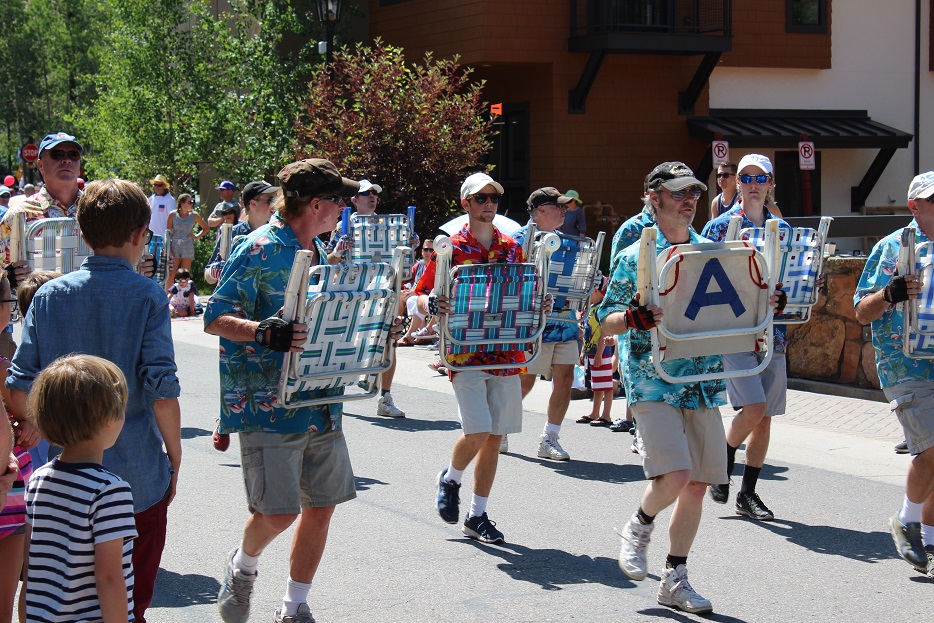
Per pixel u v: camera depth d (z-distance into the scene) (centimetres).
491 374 657
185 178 2503
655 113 2312
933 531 606
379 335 486
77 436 345
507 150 2345
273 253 467
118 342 410
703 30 2242
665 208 546
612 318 523
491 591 569
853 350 1149
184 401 1117
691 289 522
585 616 534
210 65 2470
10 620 430
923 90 2581
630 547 552
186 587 565
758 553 645
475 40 2177
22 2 4553
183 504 729
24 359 415
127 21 2473
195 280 2398
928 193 583
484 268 636
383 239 1210
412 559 621
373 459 873
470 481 807
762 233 701
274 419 464
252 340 447
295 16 2403
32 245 641
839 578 599
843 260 1151
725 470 540
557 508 739
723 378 536
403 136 1888
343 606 542
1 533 419
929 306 583
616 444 952
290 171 471
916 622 530
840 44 2502
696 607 536
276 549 634
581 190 2262
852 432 983
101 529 341
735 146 2292
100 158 2625
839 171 2516
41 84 4572
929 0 2566
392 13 2361
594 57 2184
